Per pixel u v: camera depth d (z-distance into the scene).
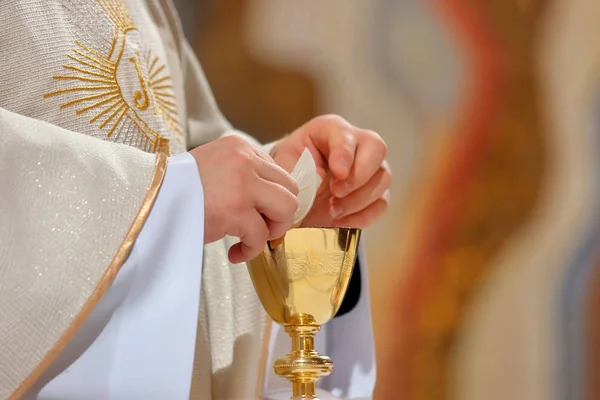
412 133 4.64
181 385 2.54
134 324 2.54
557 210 4.59
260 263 2.63
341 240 2.63
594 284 4.52
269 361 2.85
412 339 4.50
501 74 4.66
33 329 2.51
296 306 2.63
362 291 2.90
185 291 2.55
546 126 4.64
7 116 2.56
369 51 4.67
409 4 4.70
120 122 2.75
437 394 4.47
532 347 4.50
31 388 2.52
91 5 2.77
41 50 2.71
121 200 2.55
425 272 4.55
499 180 4.60
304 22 4.65
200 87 3.12
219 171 2.59
